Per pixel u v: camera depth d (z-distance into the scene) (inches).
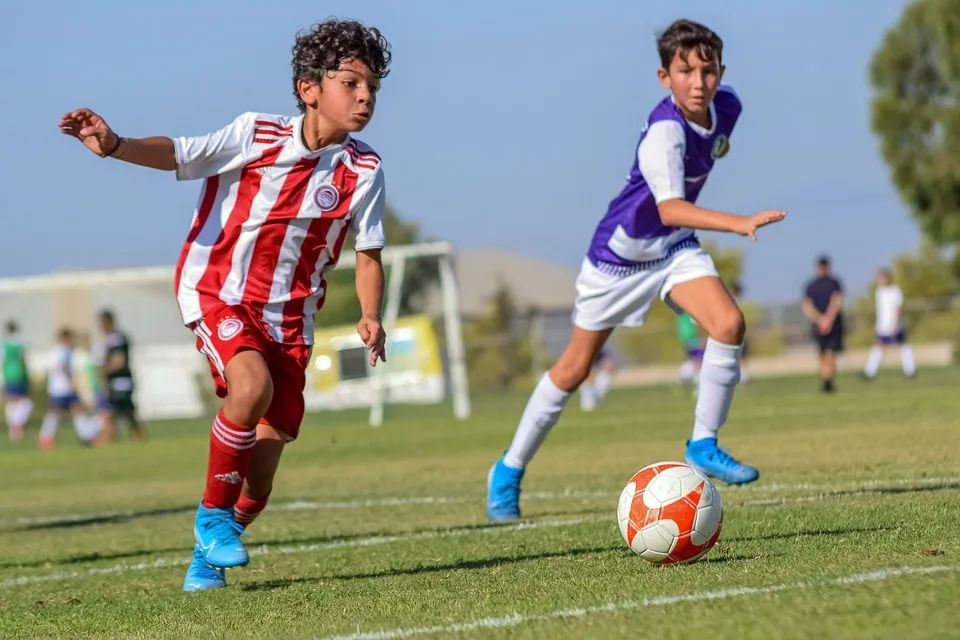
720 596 256.2
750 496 484.7
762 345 2495.1
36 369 2556.6
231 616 293.6
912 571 267.9
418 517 524.4
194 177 338.6
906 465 554.9
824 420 929.5
